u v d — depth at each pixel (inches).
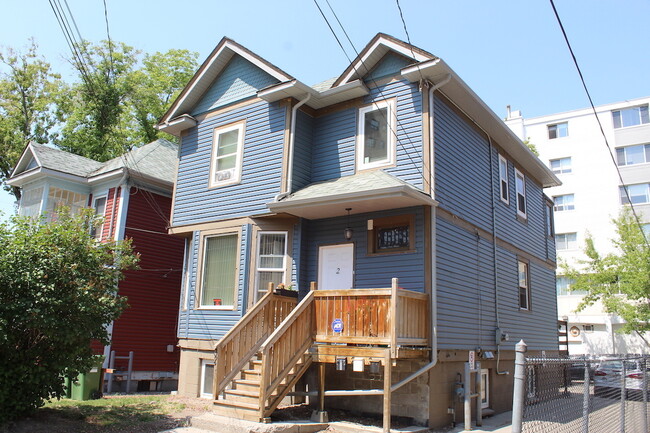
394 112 475.8
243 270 497.7
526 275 665.0
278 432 341.7
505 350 554.3
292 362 378.9
